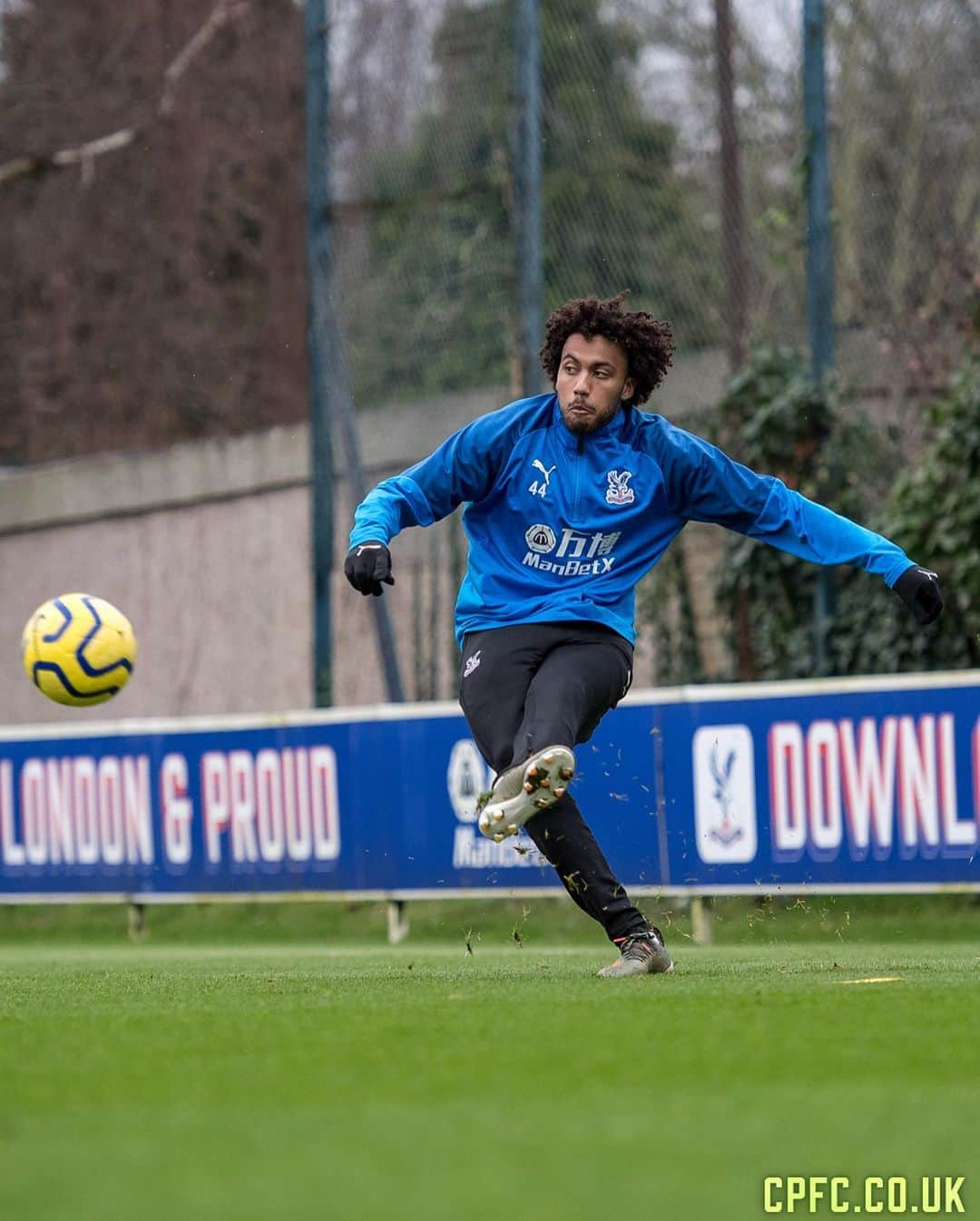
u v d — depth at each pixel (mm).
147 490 55531
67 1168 8320
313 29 47156
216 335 70375
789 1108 9750
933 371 41844
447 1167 8211
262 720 40156
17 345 71062
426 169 45938
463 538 46125
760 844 34031
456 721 37312
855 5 43656
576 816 19141
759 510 19125
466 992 16688
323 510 46188
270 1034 13234
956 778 32125
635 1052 11891
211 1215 7230
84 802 42844
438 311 45781
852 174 43562
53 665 21359
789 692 33781
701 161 44156
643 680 44531
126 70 69875
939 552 40125
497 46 45094
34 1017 14930
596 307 18688
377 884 38375
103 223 70625
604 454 18875
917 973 18844
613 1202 7457
